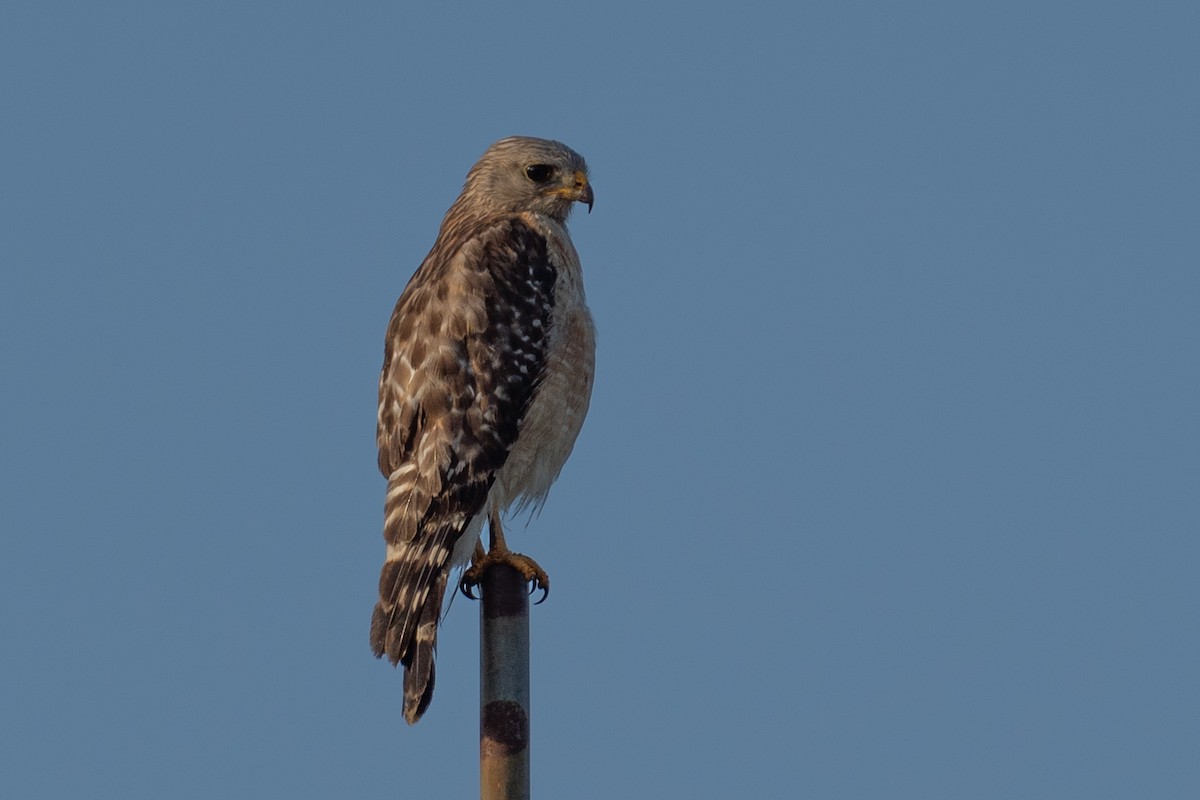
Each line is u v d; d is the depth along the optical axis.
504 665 9.27
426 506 11.13
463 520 11.23
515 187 12.60
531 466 12.05
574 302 12.34
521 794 9.16
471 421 11.43
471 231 12.38
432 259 12.35
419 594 10.80
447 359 11.52
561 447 12.25
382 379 11.83
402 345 11.71
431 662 10.50
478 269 11.92
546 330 11.98
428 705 10.33
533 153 12.61
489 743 9.21
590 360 12.42
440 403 11.41
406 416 11.43
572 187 12.60
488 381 11.57
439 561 10.98
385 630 10.65
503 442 11.56
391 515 11.18
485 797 9.16
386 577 10.91
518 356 11.74
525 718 9.25
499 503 11.90
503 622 9.30
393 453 11.48
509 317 11.80
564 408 12.18
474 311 11.71
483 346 11.64
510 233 12.30
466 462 11.32
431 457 11.25
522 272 12.05
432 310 11.73
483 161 12.84
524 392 11.77
